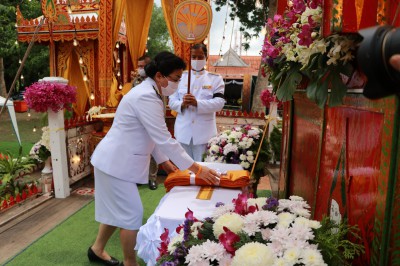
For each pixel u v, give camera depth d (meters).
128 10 6.45
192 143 4.11
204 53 4.05
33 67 18.86
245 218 1.39
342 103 1.43
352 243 1.33
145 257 1.89
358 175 1.39
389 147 1.11
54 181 4.73
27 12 15.87
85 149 5.66
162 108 2.48
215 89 4.11
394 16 1.11
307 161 2.29
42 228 3.75
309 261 1.11
